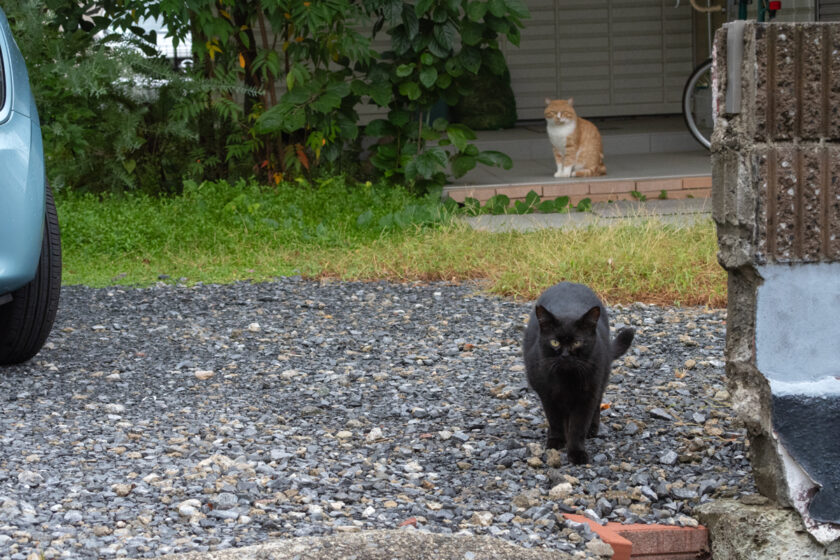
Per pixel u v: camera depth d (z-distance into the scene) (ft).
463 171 32.40
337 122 32.35
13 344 16.15
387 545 9.55
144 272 25.07
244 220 28.17
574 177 33.91
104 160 32.58
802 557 10.52
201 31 32.30
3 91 14.53
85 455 12.32
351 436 13.83
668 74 46.44
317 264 25.76
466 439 13.78
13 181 14.03
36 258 14.49
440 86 31.99
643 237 24.86
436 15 31.09
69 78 29.32
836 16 35.88
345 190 30.96
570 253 23.95
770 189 10.13
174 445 12.91
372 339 19.38
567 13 45.57
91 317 20.77
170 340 19.06
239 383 16.35
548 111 33.65
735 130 10.30
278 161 33.71
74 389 15.57
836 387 10.40
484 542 9.82
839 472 10.41
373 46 42.98
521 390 15.92
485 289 23.38
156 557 9.09
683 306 21.45
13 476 11.32
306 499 11.12
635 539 10.85
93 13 33.68
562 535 10.60
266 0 29.60
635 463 12.83
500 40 45.16
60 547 9.41
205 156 34.58
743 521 10.64
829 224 10.23
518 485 12.09
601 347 12.80
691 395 15.58
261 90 32.89
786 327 10.41
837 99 10.06
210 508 10.72
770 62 9.95
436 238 26.94
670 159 37.91
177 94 32.37
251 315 21.20
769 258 10.25
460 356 18.21
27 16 30.12
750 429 10.82
